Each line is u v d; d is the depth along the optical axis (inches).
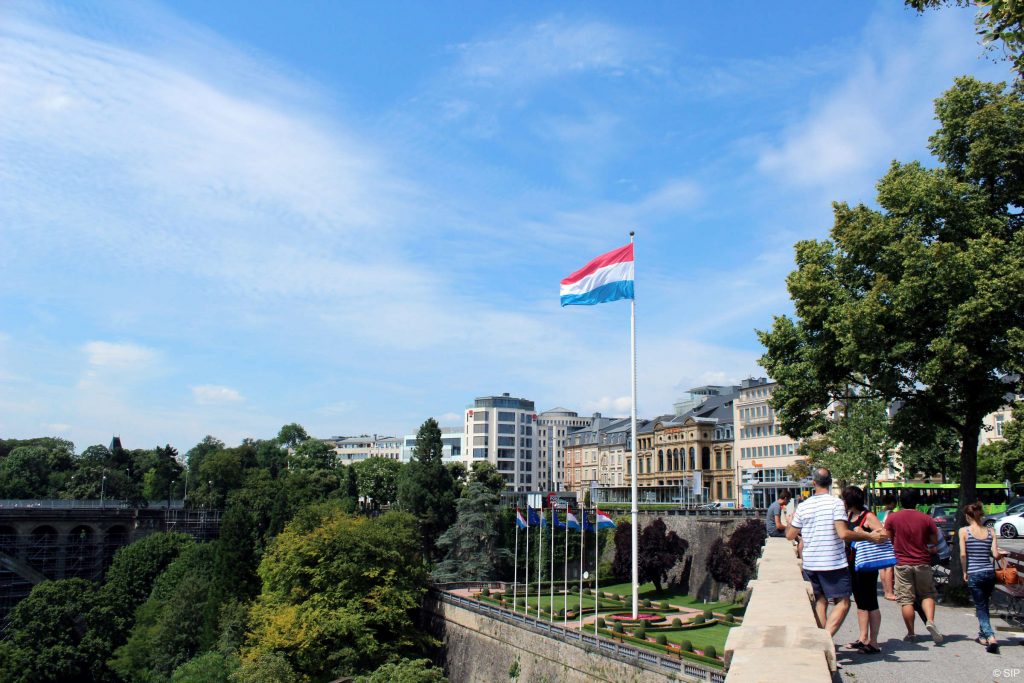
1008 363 1267.2
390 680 2635.3
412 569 3403.1
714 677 1777.8
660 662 1977.1
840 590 610.5
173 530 5059.1
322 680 2930.6
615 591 4037.9
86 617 3801.7
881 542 672.4
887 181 1493.6
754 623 432.8
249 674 2696.9
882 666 627.2
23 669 3491.6
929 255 1307.8
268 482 5748.0
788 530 735.7
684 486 6535.4
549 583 4431.6
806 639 394.6
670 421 7293.3
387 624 3206.2
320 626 2977.4
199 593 3757.4
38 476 6707.7
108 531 5103.3
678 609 3284.9
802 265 1647.4
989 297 1235.9
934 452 3137.3
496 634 2903.5
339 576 3216.0
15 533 4640.8
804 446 3526.1
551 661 2491.4
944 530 2182.6
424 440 5315.0
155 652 3545.8
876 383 1412.4
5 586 4493.1
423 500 4975.4
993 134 1318.9
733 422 6279.5
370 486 7288.4
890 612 931.3
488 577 4544.8
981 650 684.7
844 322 1417.3
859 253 1487.5
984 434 4266.7
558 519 3344.0
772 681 315.6
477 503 4717.0
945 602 1048.8
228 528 3764.8
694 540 3890.3
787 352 1724.9
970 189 1358.3
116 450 7795.3
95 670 3690.9
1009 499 3161.9
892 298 1359.5
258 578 3821.4
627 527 4116.6
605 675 2197.3
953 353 1261.1
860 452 3075.8
